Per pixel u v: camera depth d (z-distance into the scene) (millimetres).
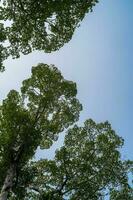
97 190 25266
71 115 26031
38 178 25422
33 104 26016
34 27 18672
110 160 25922
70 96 26344
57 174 25469
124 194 25203
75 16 18578
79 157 25984
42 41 19203
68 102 26312
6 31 18719
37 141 24125
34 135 23906
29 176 25016
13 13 18234
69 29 18984
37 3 17672
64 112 25984
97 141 26438
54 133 25062
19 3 17891
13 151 23891
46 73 26484
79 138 26562
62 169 25516
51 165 25484
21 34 18875
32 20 18438
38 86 26219
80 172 25516
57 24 18781
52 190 24969
